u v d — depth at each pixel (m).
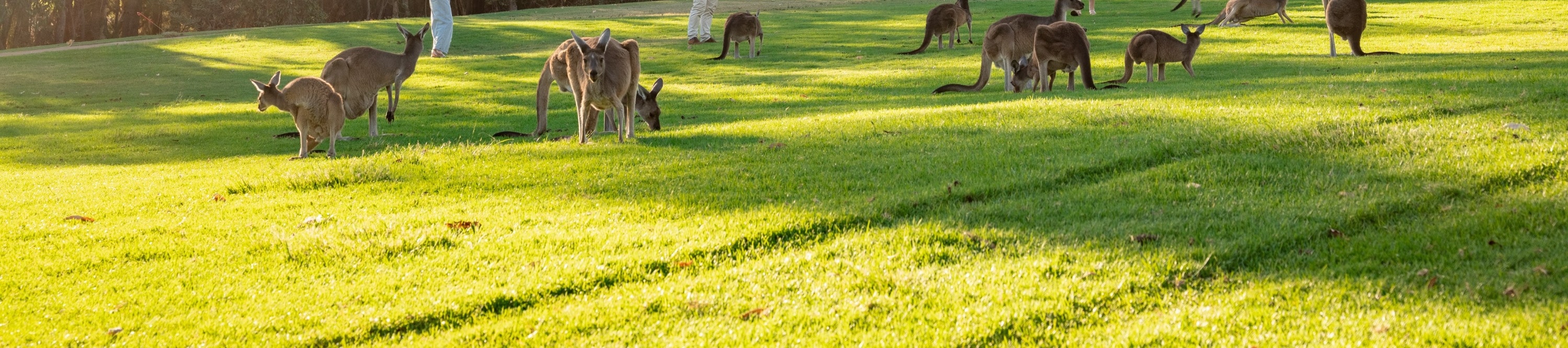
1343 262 5.04
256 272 5.77
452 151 10.39
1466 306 4.25
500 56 28.88
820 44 29.20
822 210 6.57
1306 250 5.30
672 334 4.53
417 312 4.90
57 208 7.99
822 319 4.59
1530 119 8.55
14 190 9.50
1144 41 16.02
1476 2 32.78
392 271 5.66
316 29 38.44
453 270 5.62
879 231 6.00
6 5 53.06
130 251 6.33
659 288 5.11
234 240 6.52
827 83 19.64
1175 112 10.21
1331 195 6.32
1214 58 19.92
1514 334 3.88
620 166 8.91
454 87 21.69
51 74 26.88
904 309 4.68
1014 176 7.39
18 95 22.83
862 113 12.62
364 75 13.25
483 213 7.08
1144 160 7.76
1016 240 5.71
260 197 8.13
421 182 8.51
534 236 6.29
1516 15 28.00
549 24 39.53
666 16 43.66
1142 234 5.68
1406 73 13.93
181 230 6.90
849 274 5.21
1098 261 5.18
